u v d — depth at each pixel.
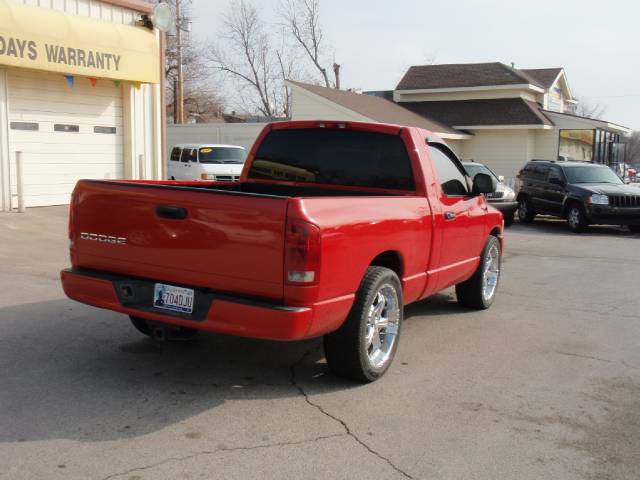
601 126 29.97
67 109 13.83
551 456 3.94
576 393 5.01
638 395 5.00
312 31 48.28
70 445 3.85
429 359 5.75
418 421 4.38
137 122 15.33
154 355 5.54
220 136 27.27
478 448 4.01
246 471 3.62
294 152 6.30
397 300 5.22
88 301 4.87
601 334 6.74
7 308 6.73
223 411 4.44
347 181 6.06
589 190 16.59
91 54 13.18
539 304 8.10
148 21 14.86
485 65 33.53
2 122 12.30
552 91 35.97
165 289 4.58
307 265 4.11
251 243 4.18
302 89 25.94
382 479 3.60
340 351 4.84
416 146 5.81
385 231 4.90
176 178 21.25
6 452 3.74
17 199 12.68
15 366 5.14
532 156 30.77
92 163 14.54
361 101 28.11
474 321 7.14
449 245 6.19
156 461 3.70
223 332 4.30
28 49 11.95
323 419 4.36
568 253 12.97
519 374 5.41
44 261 9.05
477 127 29.77
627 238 15.91
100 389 4.75
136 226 4.61
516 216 20.88
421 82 33.31
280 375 5.17
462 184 6.81
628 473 3.76
